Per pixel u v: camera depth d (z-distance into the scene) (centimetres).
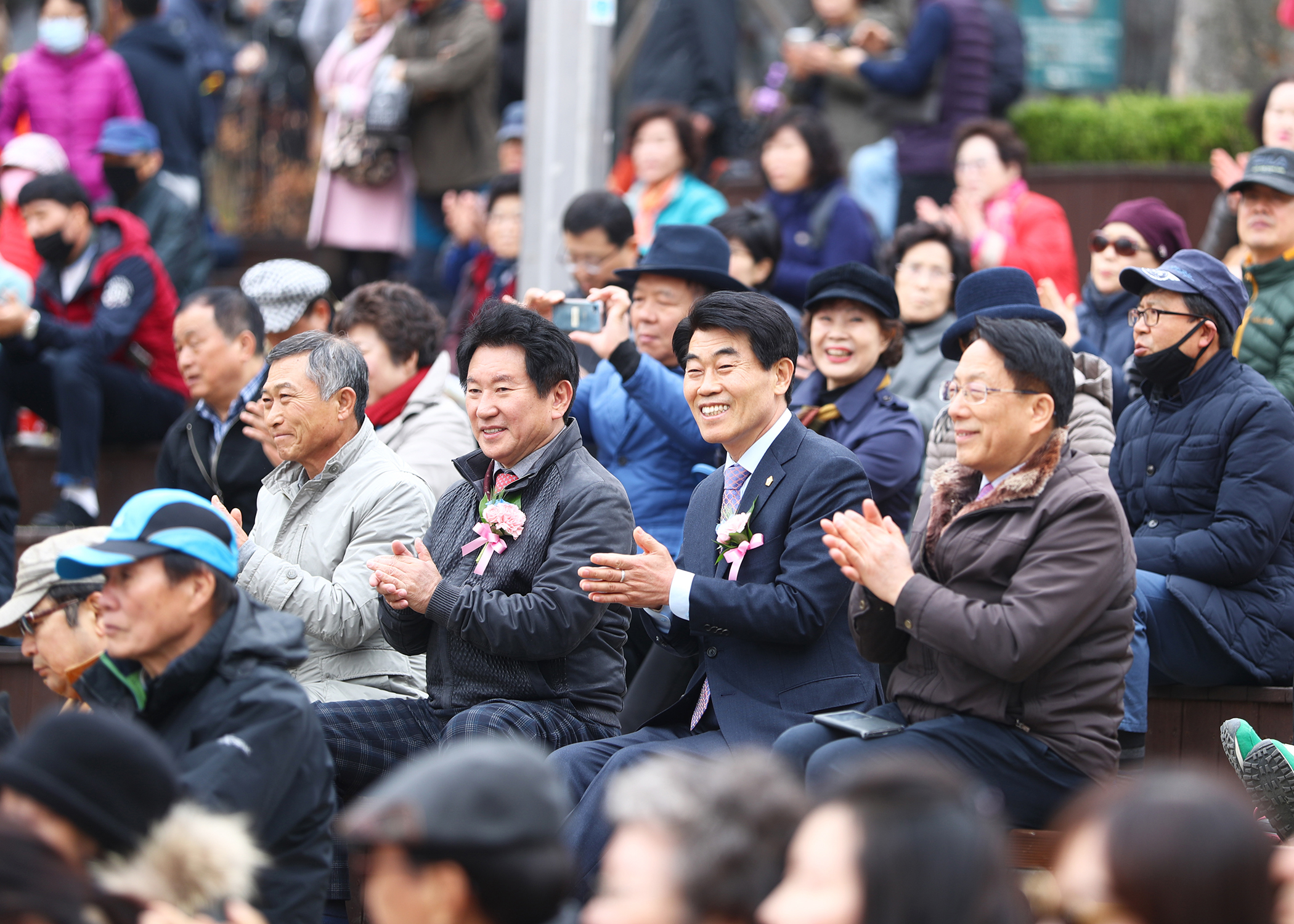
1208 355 1797
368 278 3453
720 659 1535
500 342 1616
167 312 2738
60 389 2581
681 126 2770
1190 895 684
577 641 1555
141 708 1257
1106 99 3666
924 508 1500
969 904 698
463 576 1628
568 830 1419
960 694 1378
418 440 2030
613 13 2452
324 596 1639
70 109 3256
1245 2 3956
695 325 1572
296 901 1234
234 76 4228
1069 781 1348
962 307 1819
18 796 944
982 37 3166
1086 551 1338
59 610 1492
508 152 3250
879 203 3256
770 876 761
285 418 1702
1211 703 1803
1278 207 2011
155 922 934
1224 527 1728
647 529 1995
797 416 1966
